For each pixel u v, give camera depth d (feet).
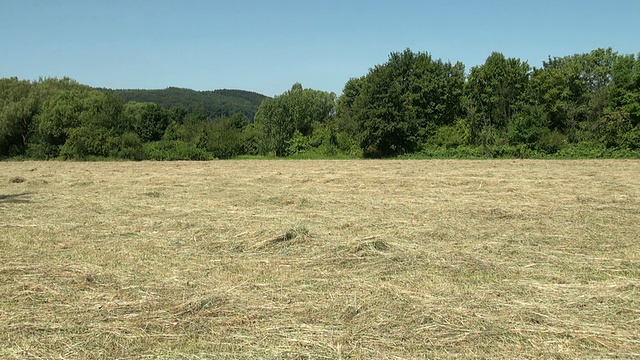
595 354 15.80
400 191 59.52
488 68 193.06
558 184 64.64
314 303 20.51
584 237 32.63
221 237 33.71
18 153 156.66
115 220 40.86
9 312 19.65
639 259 27.04
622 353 15.81
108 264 27.12
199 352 16.11
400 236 33.50
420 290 22.12
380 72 166.81
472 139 171.12
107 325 18.22
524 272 24.97
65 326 18.16
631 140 139.33
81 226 38.32
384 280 23.80
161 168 109.70
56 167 114.01
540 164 111.14
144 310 19.79
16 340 17.04
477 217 40.50
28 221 40.60
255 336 17.25
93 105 150.20
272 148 181.37
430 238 32.91
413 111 177.58
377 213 43.16
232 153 173.37
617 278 23.65
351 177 77.92
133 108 247.29
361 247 29.04
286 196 53.52
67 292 22.07
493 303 20.21
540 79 177.58
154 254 29.50
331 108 289.53
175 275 24.90
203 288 22.63
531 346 16.30
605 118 146.61
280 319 18.79
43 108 150.92
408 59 193.36
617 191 56.18
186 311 19.53
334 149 182.60
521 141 148.66
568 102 169.99
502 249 29.60
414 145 170.09
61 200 53.26
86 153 147.64
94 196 56.70
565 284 22.80
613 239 31.89
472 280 23.66
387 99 165.17
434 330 17.54
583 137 156.66
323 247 30.09
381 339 16.85
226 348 16.37
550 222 37.88
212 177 82.02
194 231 35.94
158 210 45.65
